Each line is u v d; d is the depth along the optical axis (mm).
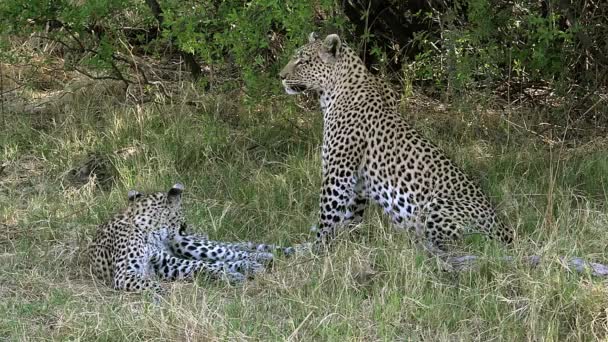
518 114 15992
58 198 13102
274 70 14500
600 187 13031
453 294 10094
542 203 12383
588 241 11141
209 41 15242
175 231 11391
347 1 16812
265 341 9211
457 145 14656
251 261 11117
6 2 14672
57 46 18172
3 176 13961
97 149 14719
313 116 15602
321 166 13336
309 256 10914
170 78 17688
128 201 11672
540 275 10117
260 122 15523
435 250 11055
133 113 15656
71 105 16172
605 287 9812
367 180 11961
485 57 14891
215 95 16141
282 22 13961
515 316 9617
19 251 11391
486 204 11500
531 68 15320
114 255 10938
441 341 9227
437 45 17438
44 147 14633
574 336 9281
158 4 16062
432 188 11492
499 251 10602
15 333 9336
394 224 11789
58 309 9922
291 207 12648
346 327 9438
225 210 12234
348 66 12242
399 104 16031
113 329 9383
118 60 16875
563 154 14312
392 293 9883
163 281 11078
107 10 14984
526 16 14805
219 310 9891
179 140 14656
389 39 17562
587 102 15758
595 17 15375
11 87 17219
